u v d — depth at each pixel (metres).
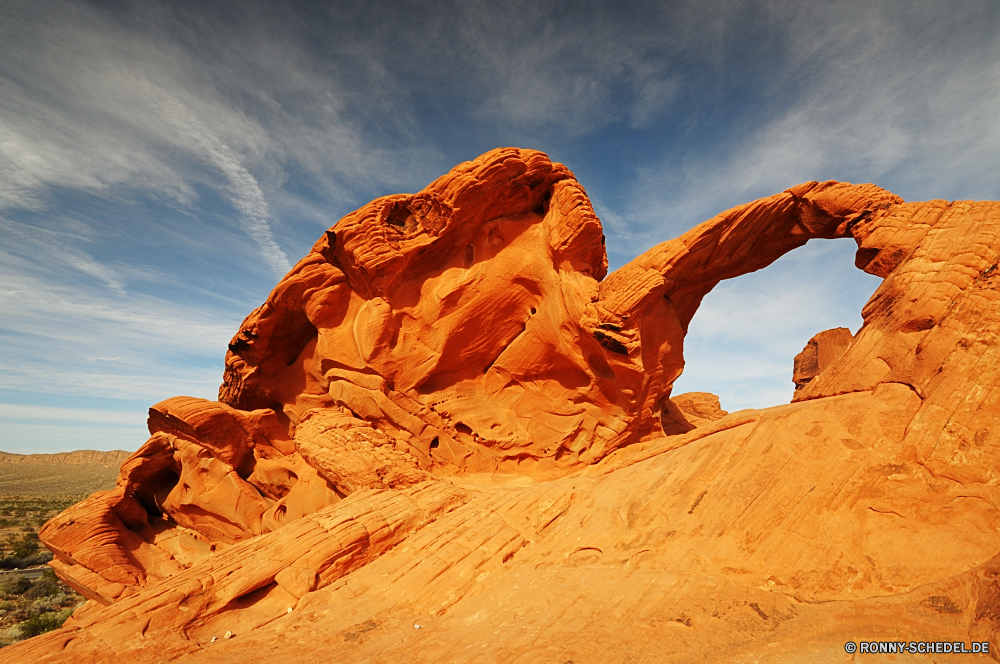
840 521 7.71
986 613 5.54
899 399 9.38
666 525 9.11
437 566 9.75
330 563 10.14
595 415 17.02
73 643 7.57
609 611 7.29
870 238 14.12
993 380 8.62
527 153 17.69
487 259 18.28
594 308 16.06
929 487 7.75
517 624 7.43
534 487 13.23
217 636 8.29
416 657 6.90
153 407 19.03
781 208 16.45
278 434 19.52
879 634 5.77
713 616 6.70
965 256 10.89
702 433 11.81
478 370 18.78
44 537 16.33
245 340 19.86
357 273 17.69
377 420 16.91
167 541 17.84
